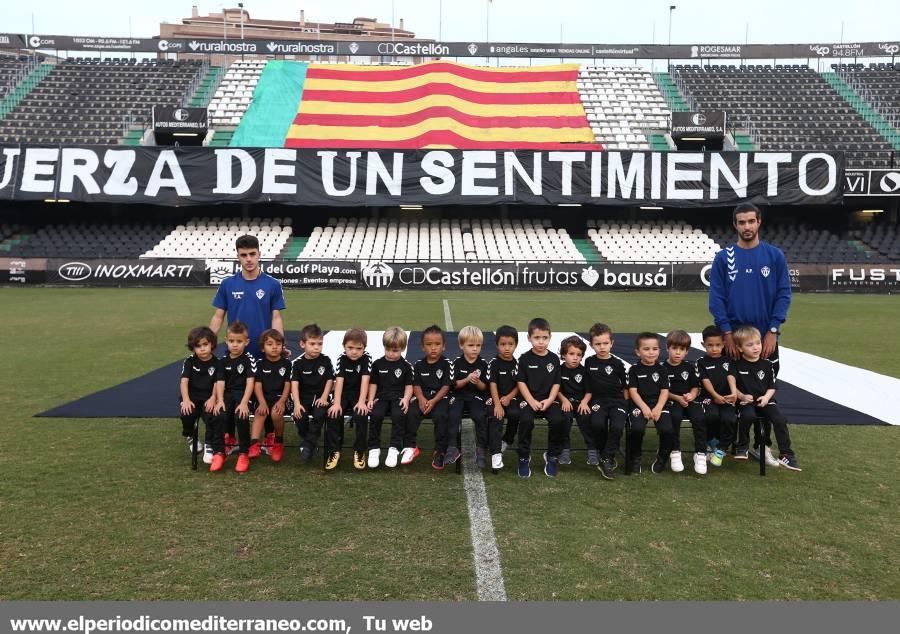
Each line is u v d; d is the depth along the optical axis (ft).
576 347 15.99
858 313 51.88
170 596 9.81
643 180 77.61
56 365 28.27
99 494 13.82
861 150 93.76
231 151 76.69
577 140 94.68
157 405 21.36
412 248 80.07
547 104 104.42
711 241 83.20
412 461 16.75
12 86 104.32
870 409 21.56
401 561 10.98
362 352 16.60
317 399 16.26
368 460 16.17
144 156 76.13
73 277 72.79
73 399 22.13
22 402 21.72
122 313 47.98
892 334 39.81
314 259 74.59
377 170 77.51
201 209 90.43
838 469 15.96
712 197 77.41
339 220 87.66
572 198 77.61
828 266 73.97
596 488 14.76
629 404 16.11
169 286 73.00
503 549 11.46
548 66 113.91
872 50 113.19
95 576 10.36
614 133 97.19
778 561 11.10
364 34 244.22
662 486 14.90
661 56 115.55
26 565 10.68
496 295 67.15
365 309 52.06
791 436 18.79
